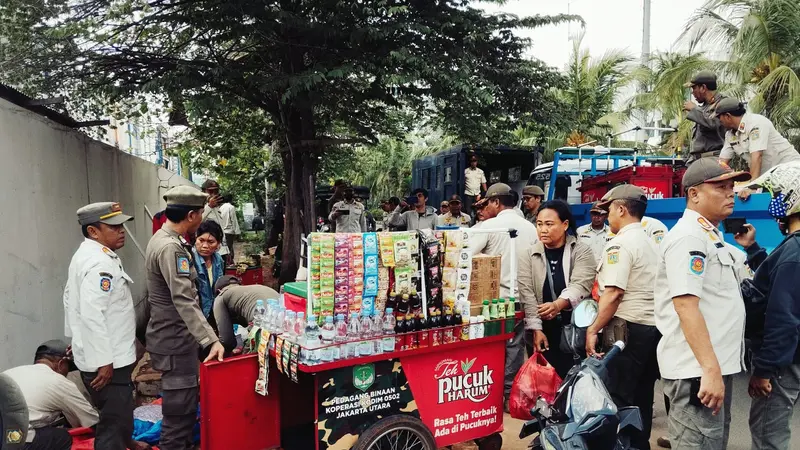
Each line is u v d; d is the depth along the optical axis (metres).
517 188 11.48
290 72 7.88
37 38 5.95
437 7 7.56
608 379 3.24
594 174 8.70
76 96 7.33
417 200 9.38
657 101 11.99
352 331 2.93
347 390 2.93
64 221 4.98
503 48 8.18
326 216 11.85
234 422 3.20
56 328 4.63
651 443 3.98
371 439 2.94
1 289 3.66
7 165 3.86
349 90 8.32
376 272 3.06
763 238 4.52
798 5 9.42
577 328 3.04
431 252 3.20
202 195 3.51
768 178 2.86
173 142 11.64
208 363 3.12
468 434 3.39
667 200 5.45
